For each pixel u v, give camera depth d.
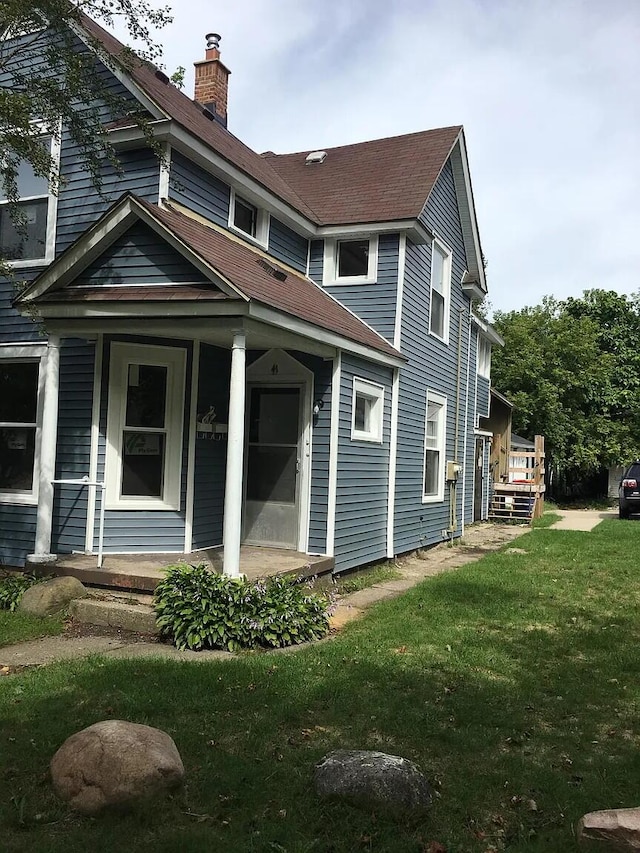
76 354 8.51
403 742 4.20
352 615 7.50
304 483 9.09
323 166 13.76
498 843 3.22
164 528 8.41
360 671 5.38
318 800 3.45
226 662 5.49
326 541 8.95
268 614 6.29
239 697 4.77
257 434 9.41
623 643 6.50
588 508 26.64
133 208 7.05
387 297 10.98
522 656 6.04
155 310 6.87
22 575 7.69
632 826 3.09
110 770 3.36
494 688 5.17
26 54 8.84
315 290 10.88
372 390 10.25
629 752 4.19
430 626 6.93
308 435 9.10
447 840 3.21
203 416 8.68
